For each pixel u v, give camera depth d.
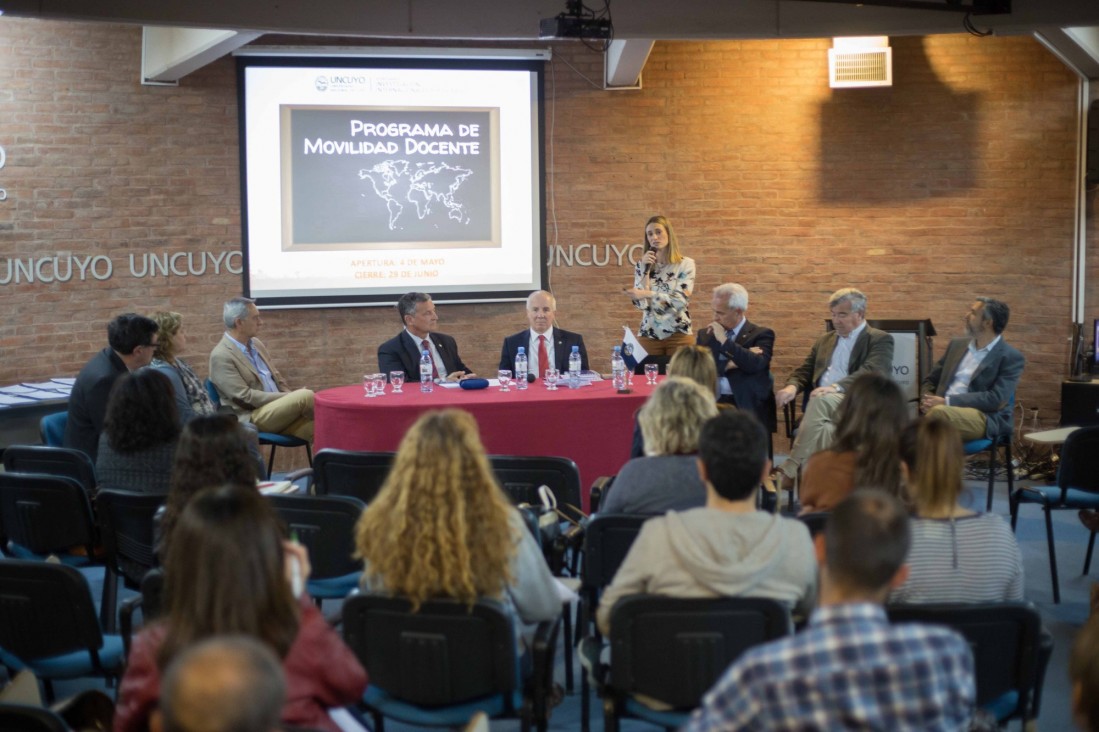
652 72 8.01
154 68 7.16
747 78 8.04
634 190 8.09
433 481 2.52
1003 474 7.38
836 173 8.09
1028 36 7.84
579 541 3.95
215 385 6.42
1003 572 2.60
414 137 7.80
